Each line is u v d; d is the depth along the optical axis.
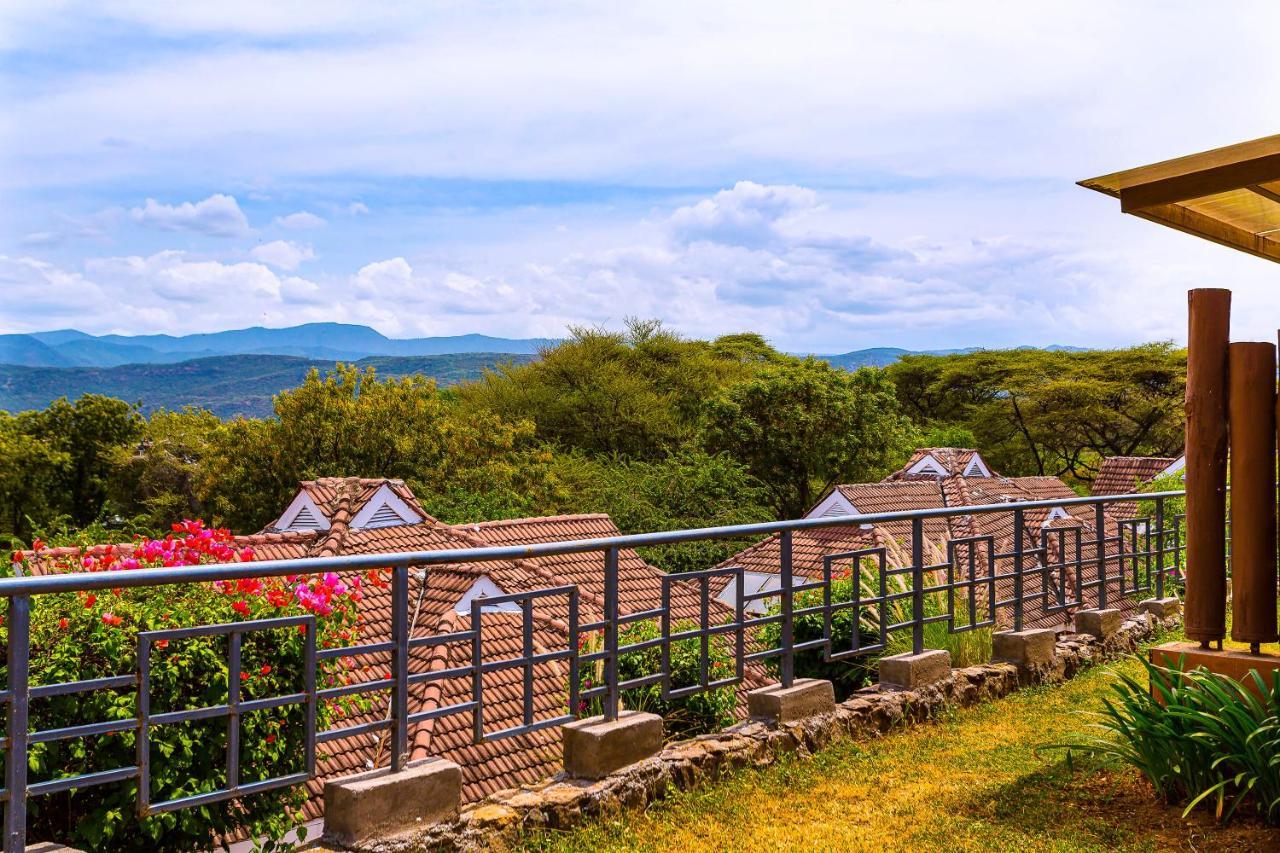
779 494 42.97
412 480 32.84
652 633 8.96
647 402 45.69
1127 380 52.19
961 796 5.19
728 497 37.41
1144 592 9.82
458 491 31.84
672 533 5.43
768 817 4.96
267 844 4.92
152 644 4.44
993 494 29.58
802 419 41.56
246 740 4.66
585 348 47.62
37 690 3.45
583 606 16.31
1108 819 4.79
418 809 4.29
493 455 35.28
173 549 5.17
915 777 5.51
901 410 60.78
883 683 6.78
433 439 34.22
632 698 8.41
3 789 3.39
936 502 27.66
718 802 5.12
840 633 8.37
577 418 45.81
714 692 8.42
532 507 33.34
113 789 4.37
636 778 5.04
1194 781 4.78
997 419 55.19
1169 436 51.78
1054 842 4.55
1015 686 7.33
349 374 34.28
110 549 5.78
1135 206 5.05
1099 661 8.16
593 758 4.96
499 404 46.56
